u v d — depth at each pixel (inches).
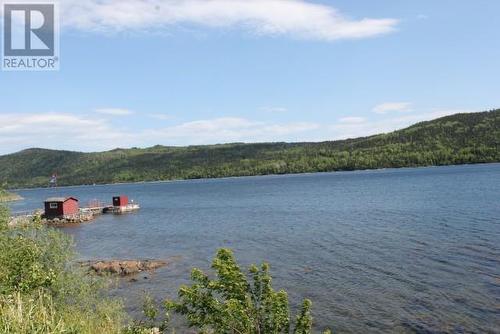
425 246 1512.1
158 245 1991.9
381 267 1279.5
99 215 3722.9
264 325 465.4
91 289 757.9
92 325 541.6
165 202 4940.9
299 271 1306.6
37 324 384.5
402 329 836.0
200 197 5502.0
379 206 3009.4
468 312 888.9
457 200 2955.2
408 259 1347.2
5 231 697.6
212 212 3496.6
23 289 494.3
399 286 1087.6
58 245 728.3
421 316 888.3
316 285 1150.3
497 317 853.2
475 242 1507.1
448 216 2208.4
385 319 887.7
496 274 1117.7
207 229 2449.6
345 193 4527.6
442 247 1472.7
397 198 3508.9
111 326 564.1
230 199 4827.8
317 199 4040.4
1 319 366.0
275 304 470.9
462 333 798.5
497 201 2714.1
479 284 1050.1
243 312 454.6
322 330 854.5
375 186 5206.7
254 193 5595.5
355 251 1529.3
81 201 5871.1
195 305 479.5
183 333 858.1
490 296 964.0
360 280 1165.7
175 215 3410.4
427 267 1237.1
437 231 1795.0
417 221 2130.9
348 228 2086.6
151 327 551.8
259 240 1939.0
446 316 877.8
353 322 885.2
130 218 3356.3
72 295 705.6
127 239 2241.6
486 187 3846.0
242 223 2618.1
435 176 6289.4
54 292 659.4
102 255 1809.8
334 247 1631.4
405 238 1696.6
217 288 478.9
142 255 1760.6
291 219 2642.7
